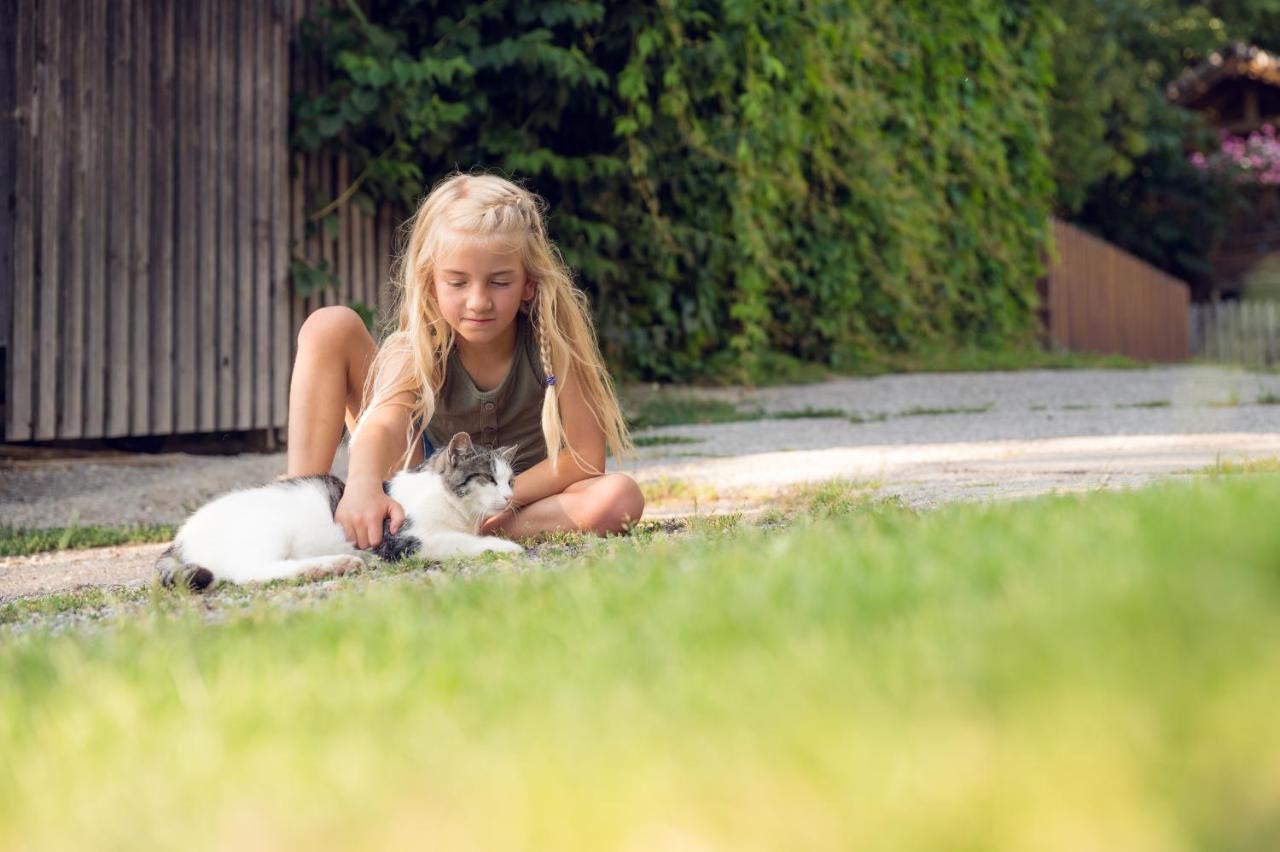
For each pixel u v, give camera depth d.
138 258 10.06
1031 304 21.59
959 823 1.65
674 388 14.65
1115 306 25.19
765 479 8.20
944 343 19.22
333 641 3.19
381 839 1.91
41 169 9.41
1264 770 1.64
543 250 5.70
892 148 17.81
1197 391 14.01
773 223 15.61
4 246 9.23
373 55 11.48
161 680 2.94
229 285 10.77
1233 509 3.22
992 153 20.08
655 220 13.95
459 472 5.63
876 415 12.49
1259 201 35.31
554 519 5.83
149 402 10.19
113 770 2.38
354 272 12.10
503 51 11.75
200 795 2.17
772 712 2.13
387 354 5.89
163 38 10.19
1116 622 2.23
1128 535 3.06
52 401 9.50
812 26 15.09
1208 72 35.12
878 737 1.93
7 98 9.21
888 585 2.85
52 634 4.19
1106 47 30.02
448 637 3.03
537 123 12.68
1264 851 1.49
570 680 2.49
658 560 3.91
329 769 2.19
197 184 10.48
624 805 1.86
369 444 5.64
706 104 14.52
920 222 18.28
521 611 3.29
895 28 17.97
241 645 3.26
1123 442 9.27
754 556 3.74
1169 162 33.28
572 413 5.94
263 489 5.47
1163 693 1.89
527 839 1.81
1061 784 1.70
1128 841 1.55
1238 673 1.91
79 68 9.62
